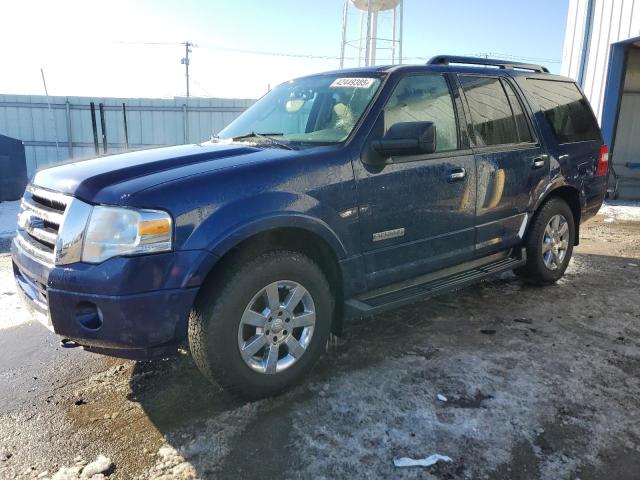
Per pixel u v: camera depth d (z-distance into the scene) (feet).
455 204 11.68
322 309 9.60
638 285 15.79
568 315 13.25
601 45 32.86
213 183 8.23
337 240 9.52
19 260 9.34
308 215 8.98
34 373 10.43
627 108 36.17
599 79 33.09
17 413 8.96
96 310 7.82
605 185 17.03
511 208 13.37
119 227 7.63
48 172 9.47
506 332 12.14
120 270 7.52
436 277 11.96
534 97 14.43
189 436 8.21
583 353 10.96
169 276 7.77
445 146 11.55
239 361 8.56
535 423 8.37
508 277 16.63
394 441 7.95
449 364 10.48
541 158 14.03
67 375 10.33
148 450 7.88
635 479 7.09
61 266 7.95
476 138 12.32
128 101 47.39
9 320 13.20
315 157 9.35
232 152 9.55
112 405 9.18
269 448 7.86
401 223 10.61
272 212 8.52
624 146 36.96
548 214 14.60
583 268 17.81
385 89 10.73
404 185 10.53
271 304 8.84
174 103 47.37
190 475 7.30
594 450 7.69
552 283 15.75
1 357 11.14
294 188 8.91
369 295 10.64
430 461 7.47
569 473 7.21
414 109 11.12
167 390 9.66
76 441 8.14
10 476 7.33
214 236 8.00
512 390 9.41
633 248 21.02
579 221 16.07
